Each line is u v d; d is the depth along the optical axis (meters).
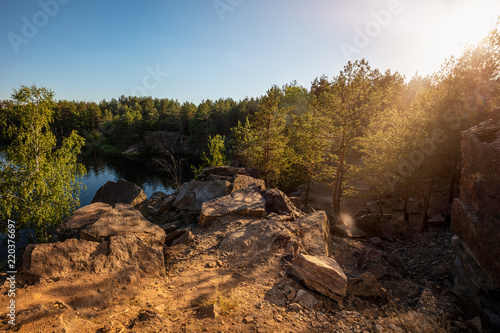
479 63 16.47
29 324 4.43
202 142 106.50
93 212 9.71
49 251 6.88
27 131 17.11
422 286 8.93
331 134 21.84
